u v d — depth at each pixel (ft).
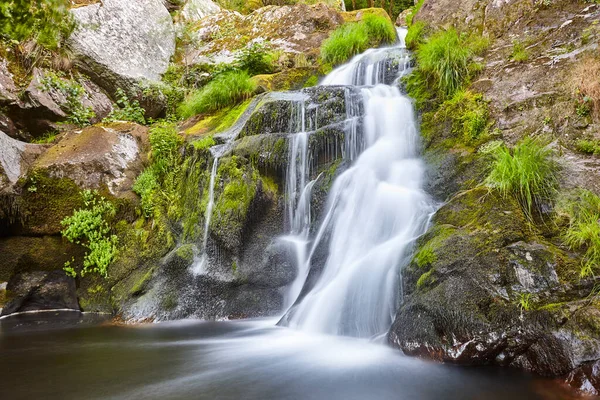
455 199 15.38
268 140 21.52
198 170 22.61
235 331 16.83
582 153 15.64
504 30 24.48
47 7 17.07
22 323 19.65
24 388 11.23
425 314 12.35
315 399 10.23
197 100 30.04
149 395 10.66
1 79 27.89
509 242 12.48
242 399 10.32
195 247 20.75
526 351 11.00
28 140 29.37
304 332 16.03
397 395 10.30
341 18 40.78
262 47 36.35
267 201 21.02
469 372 11.16
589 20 20.57
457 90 22.04
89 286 22.38
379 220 17.79
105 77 33.76
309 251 19.85
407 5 74.02
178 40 42.14
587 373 9.70
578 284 11.19
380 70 27.84
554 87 18.52
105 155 24.59
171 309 19.60
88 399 10.46
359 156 21.65
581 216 13.07
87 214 22.95
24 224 22.36
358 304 15.21
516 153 15.65
